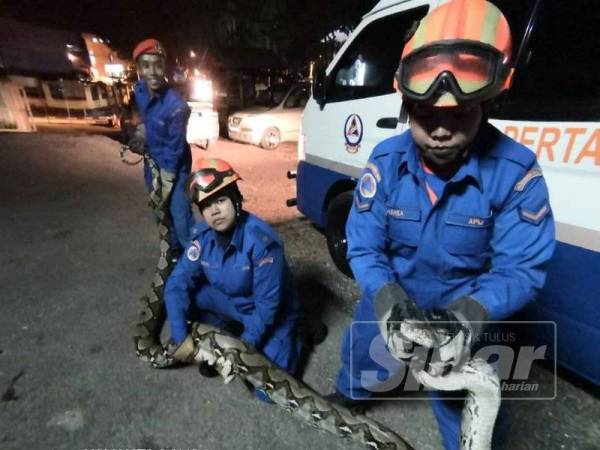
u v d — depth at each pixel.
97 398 2.38
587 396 2.47
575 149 2.04
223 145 12.12
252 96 15.80
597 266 2.01
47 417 2.24
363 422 2.07
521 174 1.30
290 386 2.14
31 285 3.59
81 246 4.43
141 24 17.86
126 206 5.84
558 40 2.14
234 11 18.11
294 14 18.67
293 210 6.12
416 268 1.60
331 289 3.74
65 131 14.61
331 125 3.86
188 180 2.11
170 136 3.29
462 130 1.15
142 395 2.41
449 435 1.85
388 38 3.21
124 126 9.64
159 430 2.19
